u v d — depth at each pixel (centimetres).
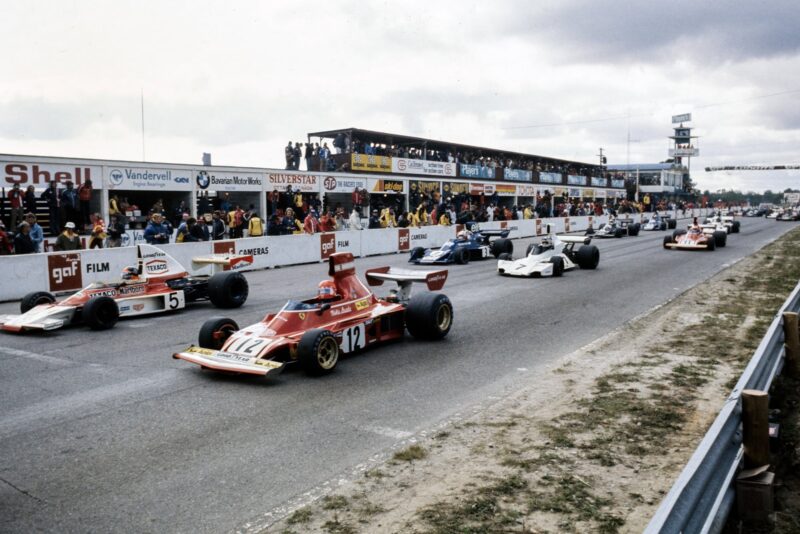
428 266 1966
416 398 665
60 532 400
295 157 2806
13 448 534
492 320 1091
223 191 2502
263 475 479
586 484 454
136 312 1108
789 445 501
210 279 1227
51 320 998
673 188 8594
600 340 924
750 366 495
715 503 355
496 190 4225
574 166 5909
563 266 1727
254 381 730
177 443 543
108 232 1747
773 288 1419
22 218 1777
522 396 662
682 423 573
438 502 429
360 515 414
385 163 3359
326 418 604
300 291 1445
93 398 668
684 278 1633
